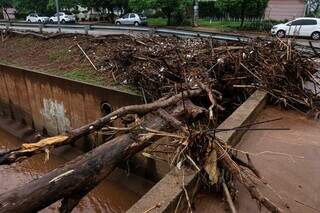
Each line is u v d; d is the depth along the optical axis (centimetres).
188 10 3178
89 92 1177
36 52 1770
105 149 486
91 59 1448
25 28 2348
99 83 1181
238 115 678
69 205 449
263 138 652
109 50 1454
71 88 1248
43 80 1373
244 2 2616
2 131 1627
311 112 784
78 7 4672
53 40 1827
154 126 589
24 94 1527
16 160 449
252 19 3055
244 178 432
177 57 984
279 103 820
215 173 448
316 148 616
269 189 489
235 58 879
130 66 1183
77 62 1473
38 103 1456
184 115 669
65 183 425
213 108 691
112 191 1041
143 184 1025
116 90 1080
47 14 4272
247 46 1001
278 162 565
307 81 962
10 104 1650
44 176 424
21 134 1552
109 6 3800
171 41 1355
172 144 513
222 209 439
